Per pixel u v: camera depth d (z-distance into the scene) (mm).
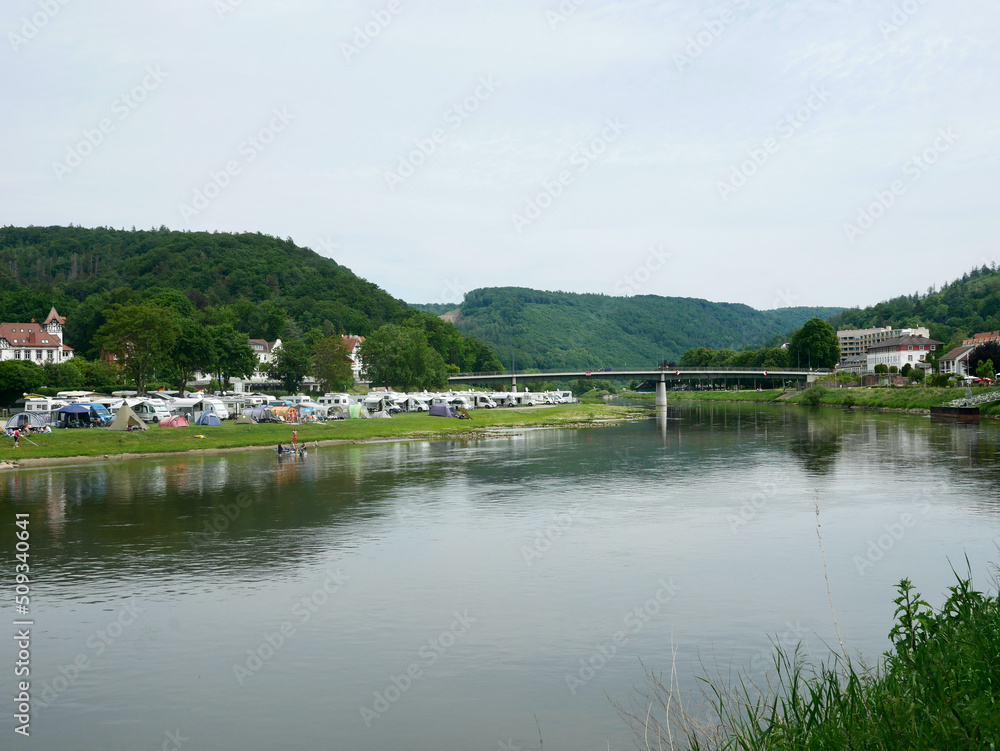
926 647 12320
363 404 123000
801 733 11234
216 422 89375
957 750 9133
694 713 16969
